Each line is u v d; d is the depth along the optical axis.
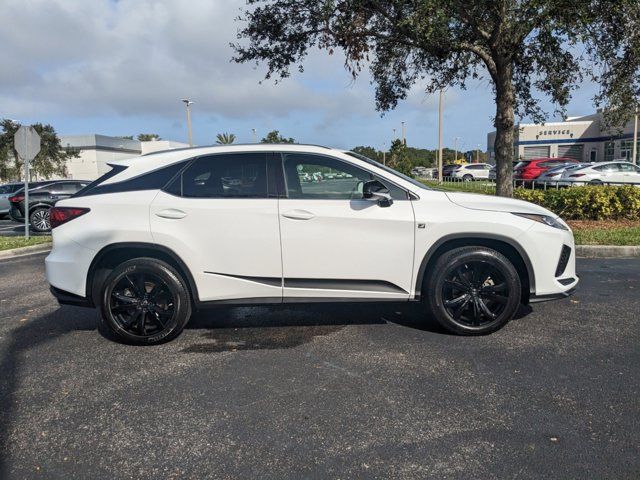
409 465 2.62
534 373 3.71
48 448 2.87
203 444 2.88
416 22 7.70
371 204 4.33
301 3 9.92
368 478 2.53
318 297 4.40
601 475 2.50
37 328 5.06
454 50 9.06
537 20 7.52
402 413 3.17
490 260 4.33
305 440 2.89
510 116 10.20
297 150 4.46
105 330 4.94
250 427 3.04
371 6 8.74
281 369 3.89
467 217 4.32
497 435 2.89
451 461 2.65
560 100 10.45
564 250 4.54
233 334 4.71
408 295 4.43
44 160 46.75
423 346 4.29
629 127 40.69
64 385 3.70
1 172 45.34
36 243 11.27
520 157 50.19
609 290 6.08
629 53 8.75
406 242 4.33
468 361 3.95
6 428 3.10
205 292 4.38
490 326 4.46
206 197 4.36
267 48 10.86
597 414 3.10
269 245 4.31
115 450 2.84
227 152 4.47
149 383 3.70
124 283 4.38
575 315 5.08
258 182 4.39
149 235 4.29
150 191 4.40
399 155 58.66
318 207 4.30
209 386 3.62
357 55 8.79
